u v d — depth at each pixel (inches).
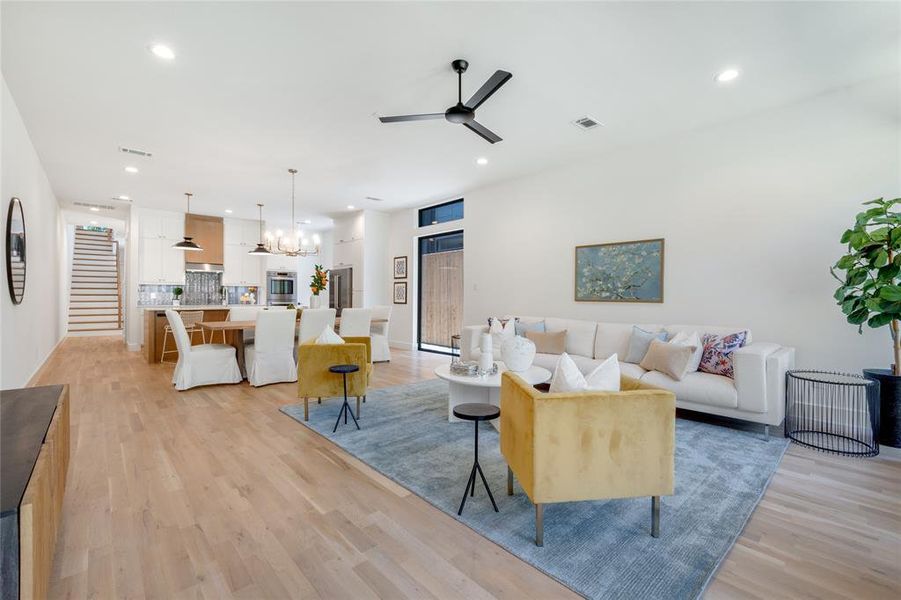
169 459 106.0
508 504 85.0
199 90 127.5
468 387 138.5
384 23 96.2
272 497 87.4
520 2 89.3
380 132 160.6
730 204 153.1
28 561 41.9
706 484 93.5
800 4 90.1
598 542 72.0
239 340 201.3
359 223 320.5
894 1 88.7
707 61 112.8
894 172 123.3
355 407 153.5
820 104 134.1
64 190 251.6
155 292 318.0
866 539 73.0
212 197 269.9
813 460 107.5
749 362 121.0
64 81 122.0
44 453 55.2
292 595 59.4
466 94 129.9
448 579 62.9
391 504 85.1
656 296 173.0
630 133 164.1
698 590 60.1
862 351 128.1
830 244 133.3
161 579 62.4
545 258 215.6
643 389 79.6
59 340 323.3
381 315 260.8
